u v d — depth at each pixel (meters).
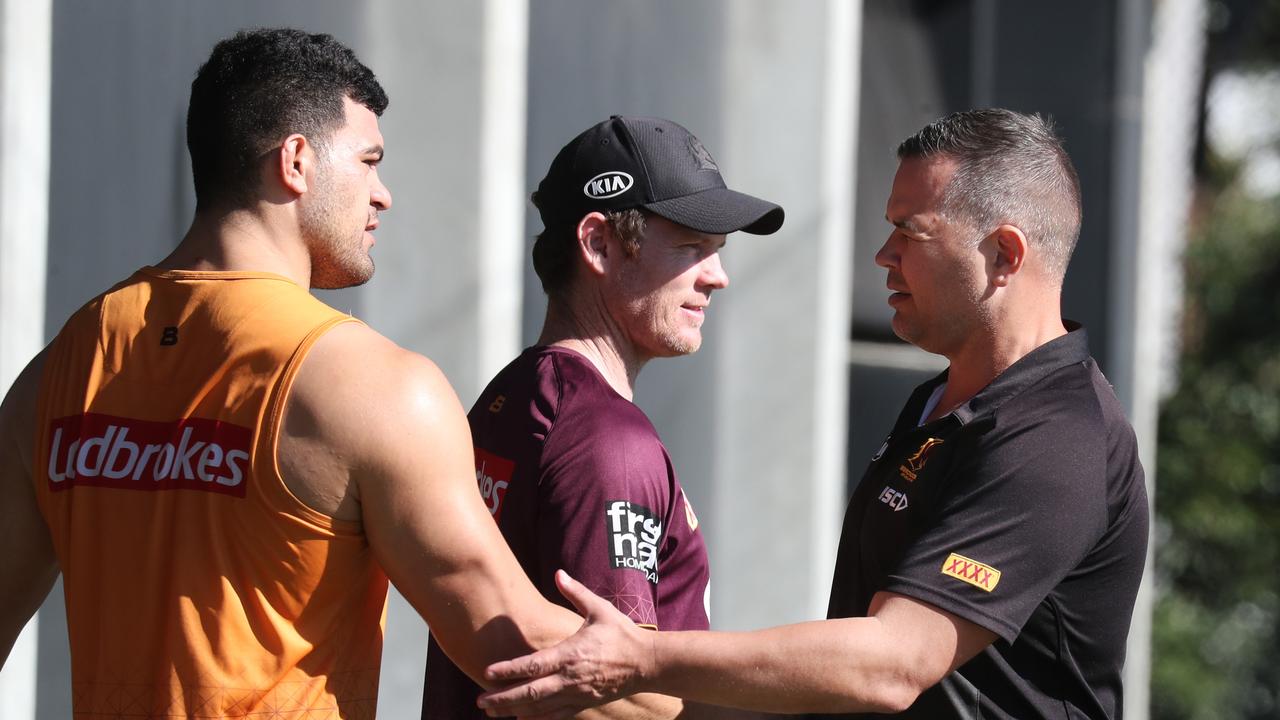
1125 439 5.81
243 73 5.45
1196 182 39.97
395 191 10.23
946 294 5.96
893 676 5.37
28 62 8.61
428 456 5.14
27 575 5.82
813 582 12.95
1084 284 18.03
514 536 6.05
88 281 9.33
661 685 5.43
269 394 5.07
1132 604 5.91
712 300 12.81
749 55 12.79
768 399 12.90
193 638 5.04
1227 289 38.91
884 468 6.20
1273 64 43.94
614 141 6.47
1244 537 35.81
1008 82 16.70
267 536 5.06
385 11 10.21
